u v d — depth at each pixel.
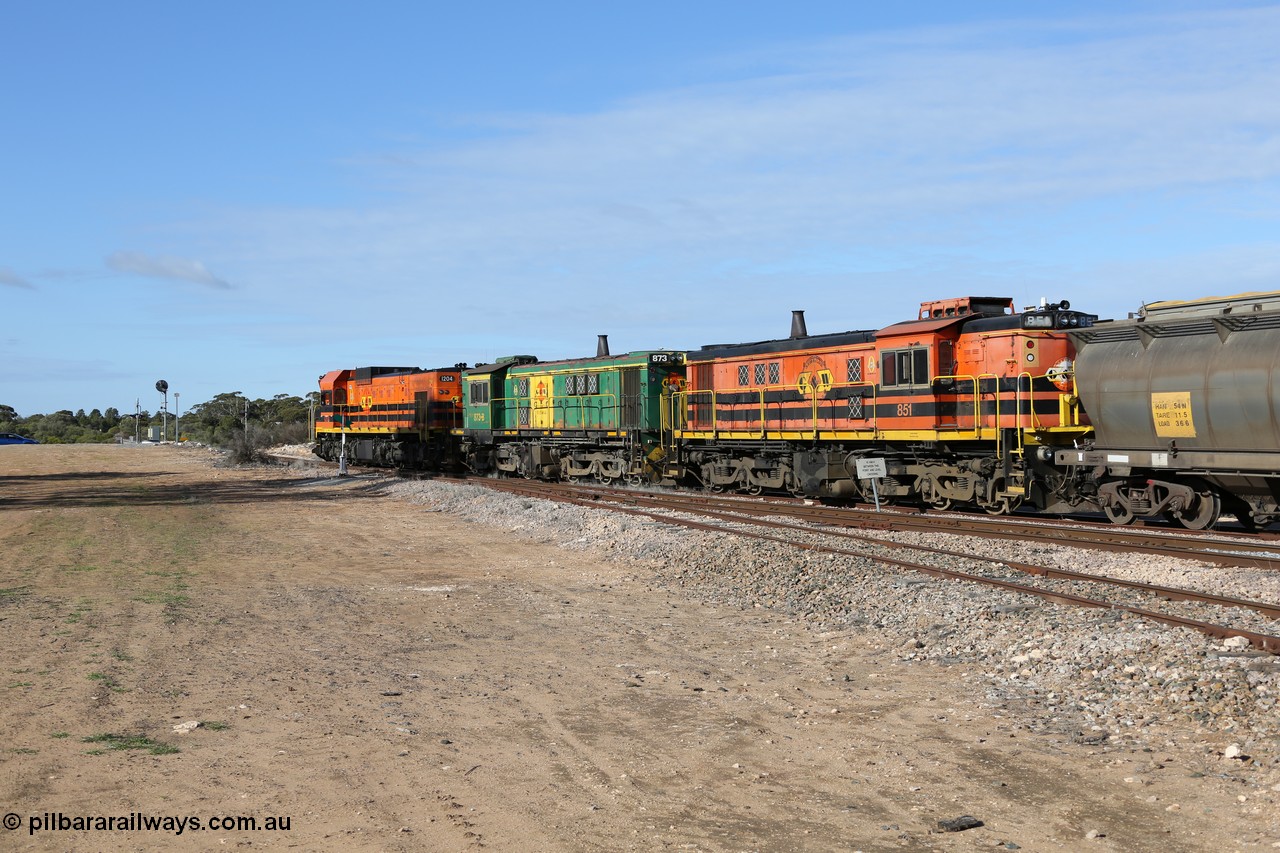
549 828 6.68
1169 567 15.14
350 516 28.86
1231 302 18.27
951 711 9.17
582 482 36.84
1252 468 17.56
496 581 17.23
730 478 30.73
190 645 12.09
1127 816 6.71
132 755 8.05
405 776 7.66
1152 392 18.86
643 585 16.55
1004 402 21.86
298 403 117.69
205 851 6.29
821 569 15.57
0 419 143.00
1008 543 18.02
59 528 26.02
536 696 9.87
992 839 6.43
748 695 9.85
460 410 45.91
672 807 7.04
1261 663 9.11
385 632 12.93
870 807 7.00
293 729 8.78
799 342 27.44
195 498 35.34
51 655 11.51
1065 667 10.02
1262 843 6.20
